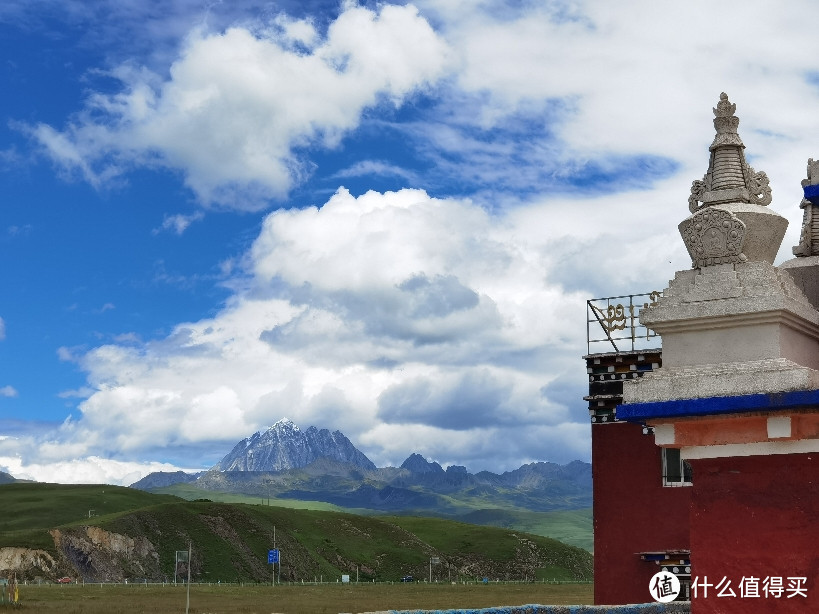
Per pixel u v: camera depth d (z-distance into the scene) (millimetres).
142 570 174375
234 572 185000
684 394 12492
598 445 36156
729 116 13672
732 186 13414
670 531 34531
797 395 11695
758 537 12195
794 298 12539
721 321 12586
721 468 12555
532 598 118500
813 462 12016
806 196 15172
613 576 34969
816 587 11781
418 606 95188
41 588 120688
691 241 13203
